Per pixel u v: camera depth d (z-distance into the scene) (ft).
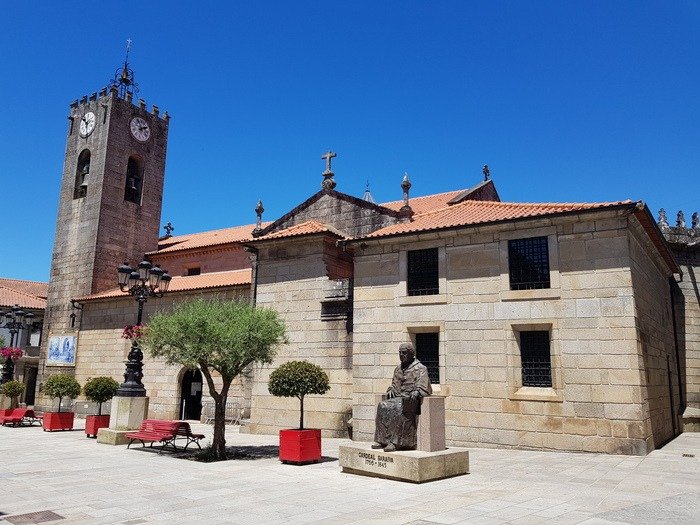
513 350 54.24
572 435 50.01
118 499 31.42
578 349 50.98
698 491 31.89
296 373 48.91
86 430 69.15
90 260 118.42
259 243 75.51
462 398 55.93
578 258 52.34
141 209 128.77
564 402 50.80
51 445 60.29
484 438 54.03
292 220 87.20
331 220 83.20
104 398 72.02
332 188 86.07
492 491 32.17
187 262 118.62
